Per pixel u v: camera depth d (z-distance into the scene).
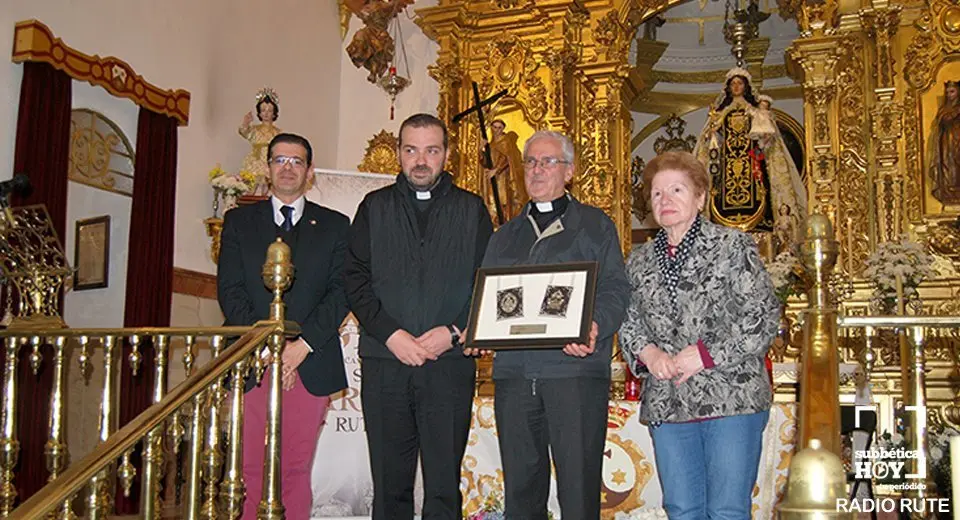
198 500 4.03
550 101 9.80
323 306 4.54
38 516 2.98
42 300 5.77
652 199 3.69
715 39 12.88
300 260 4.59
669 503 3.61
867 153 9.23
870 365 4.19
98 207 8.03
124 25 7.75
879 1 9.19
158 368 4.44
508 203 9.41
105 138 7.87
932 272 8.41
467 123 10.03
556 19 9.88
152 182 7.82
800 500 2.89
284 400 4.48
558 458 3.72
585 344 3.60
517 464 3.80
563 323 3.65
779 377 7.58
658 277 3.68
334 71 10.62
